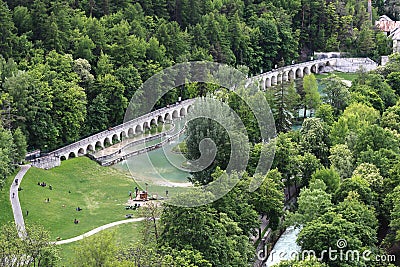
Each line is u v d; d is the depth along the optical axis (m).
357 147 162.75
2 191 166.62
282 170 156.00
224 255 110.75
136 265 99.44
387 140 162.12
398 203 124.25
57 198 170.38
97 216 159.38
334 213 119.50
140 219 155.00
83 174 190.25
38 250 107.81
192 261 103.94
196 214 109.19
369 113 193.00
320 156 170.88
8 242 105.81
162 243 110.00
